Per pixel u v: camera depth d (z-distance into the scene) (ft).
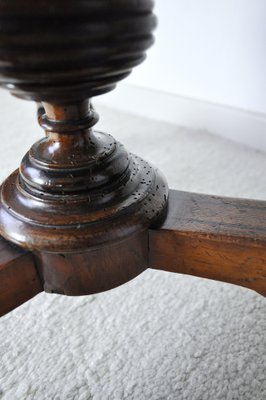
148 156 3.24
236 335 1.69
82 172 1.07
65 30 0.69
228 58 3.24
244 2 2.93
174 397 1.45
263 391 1.45
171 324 1.76
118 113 4.24
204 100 3.61
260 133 3.31
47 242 1.03
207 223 1.17
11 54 0.71
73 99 0.94
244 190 2.70
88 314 1.84
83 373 1.56
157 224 1.17
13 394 1.48
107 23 0.72
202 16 3.20
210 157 3.21
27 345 1.69
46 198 1.07
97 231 1.03
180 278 2.03
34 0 0.66
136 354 1.63
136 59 0.83
